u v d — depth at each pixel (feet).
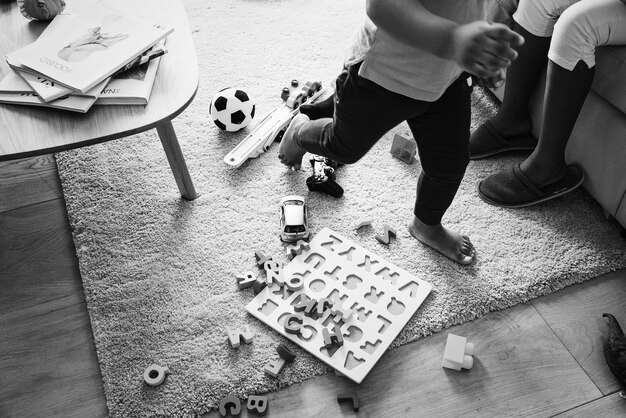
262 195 4.98
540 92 5.01
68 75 3.89
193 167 5.16
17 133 3.73
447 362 3.98
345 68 3.53
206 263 4.51
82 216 4.76
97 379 3.95
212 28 6.39
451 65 3.23
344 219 4.82
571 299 4.40
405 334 4.16
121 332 4.12
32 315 4.25
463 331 4.22
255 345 4.08
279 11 6.64
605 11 4.03
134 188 4.98
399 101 3.42
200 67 5.98
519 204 4.91
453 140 3.73
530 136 5.34
